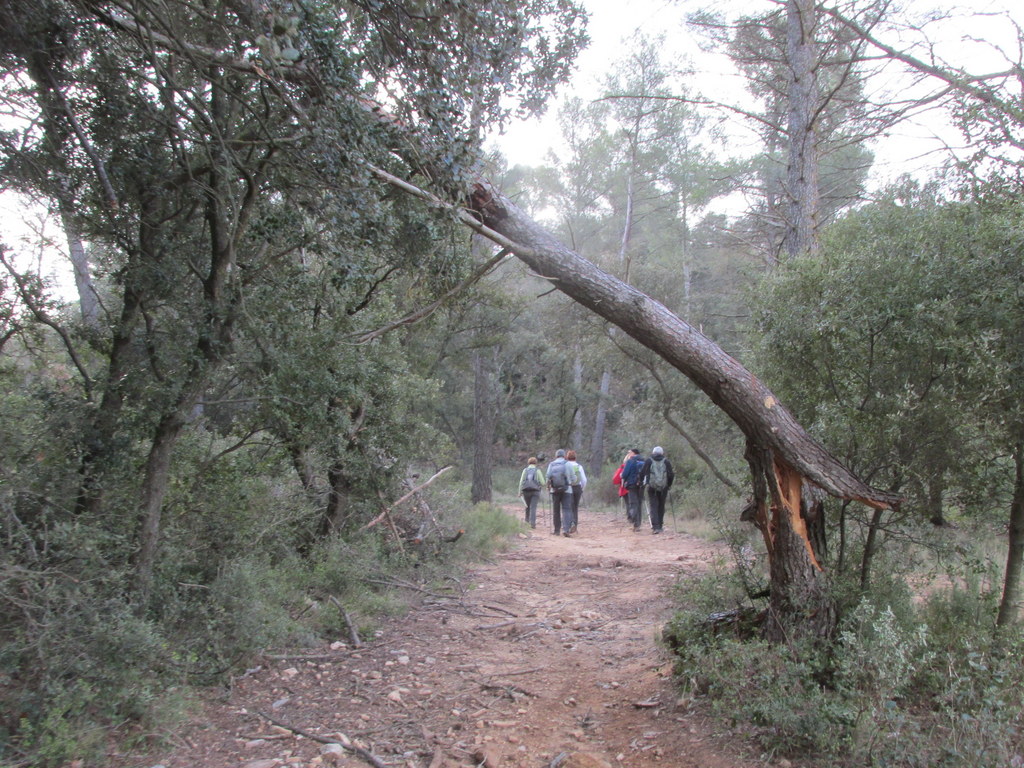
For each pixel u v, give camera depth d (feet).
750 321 19.02
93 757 12.29
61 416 16.60
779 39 34.12
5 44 14.44
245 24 14.05
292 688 16.89
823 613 14.24
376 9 14.52
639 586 29.14
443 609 25.31
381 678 17.81
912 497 15.02
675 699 15.14
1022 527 14.96
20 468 15.29
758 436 14.39
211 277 17.88
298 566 24.13
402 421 29.07
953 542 16.31
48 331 19.43
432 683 17.60
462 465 82.53
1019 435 13.78
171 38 14.34
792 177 29.99
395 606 24.08
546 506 71.41
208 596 17.60
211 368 17.67
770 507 14.88
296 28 12.75
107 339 18.66
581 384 94.58
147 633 14.02
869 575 15.66
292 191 17.51
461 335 45.85
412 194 15.60
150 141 17.51
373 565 26.63
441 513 33.71
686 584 19.26
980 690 12.28
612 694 16.49
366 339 18.89
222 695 15.98
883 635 12.01
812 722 11.85
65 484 15.81
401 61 15.14
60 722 12.14
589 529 52.95
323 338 18.90
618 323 15.15
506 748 13.57
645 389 50.24
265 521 22.63
